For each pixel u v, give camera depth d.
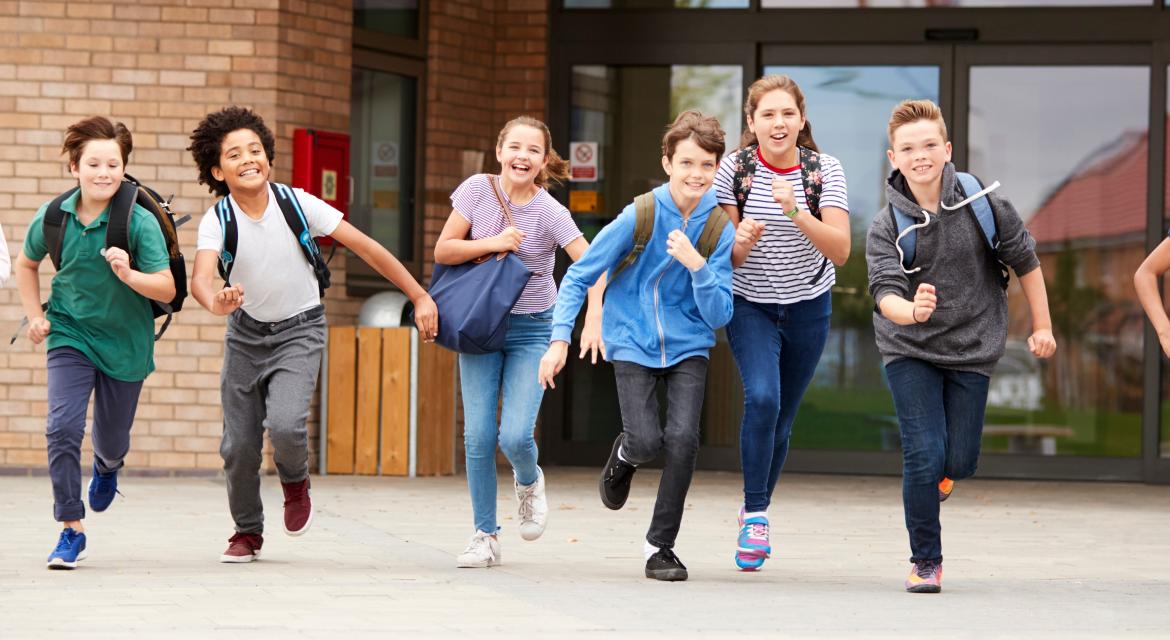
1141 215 13.76
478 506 7.78
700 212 7.29
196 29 12.48
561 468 14.11
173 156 12.48
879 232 7.15
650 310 7.30
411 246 13.88
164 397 12.48
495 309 7.39
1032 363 13.87
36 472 12.45
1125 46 13.71
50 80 12.49
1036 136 13.85
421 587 7.00
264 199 7.46
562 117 14.29
